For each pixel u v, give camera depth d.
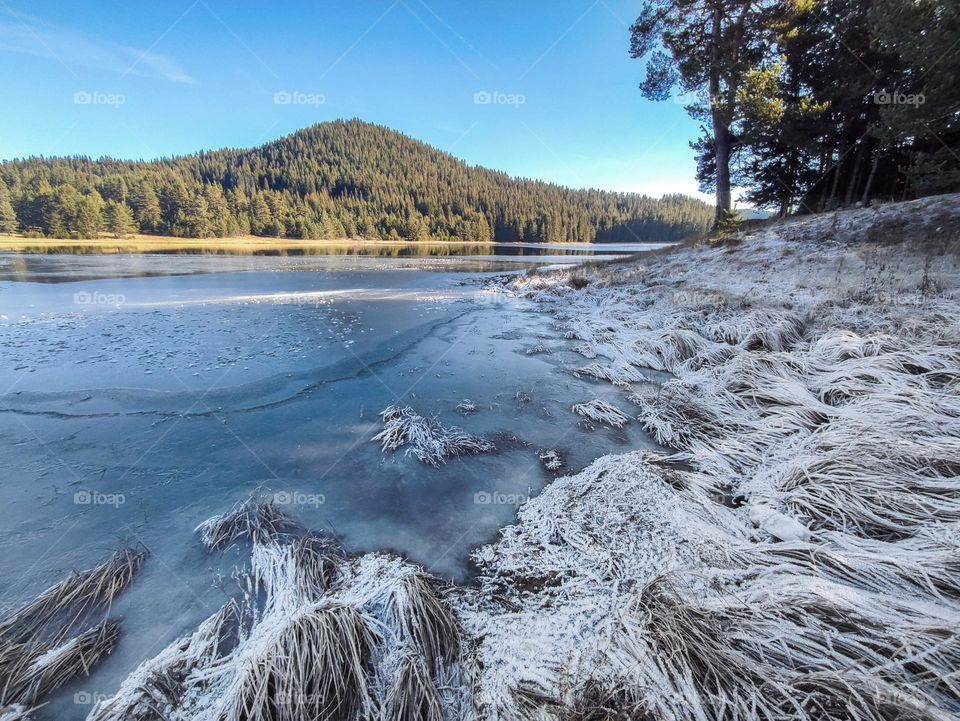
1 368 5.54
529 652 1.88
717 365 5.66
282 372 5.64
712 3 13.73
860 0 12.27
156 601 2.16
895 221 9.84
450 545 2.66
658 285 11.09
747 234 13.29
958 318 5.56
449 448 3.80
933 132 9.45
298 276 16.83
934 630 1.68
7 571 2.36
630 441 4.09
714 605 1.94
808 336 6.15
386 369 5.92
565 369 6.11
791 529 2.47
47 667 1.81
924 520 2.40
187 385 5.14
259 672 1.64
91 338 7.01
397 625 1.96
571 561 2.45
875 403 3.84
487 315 9.67
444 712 1.67
